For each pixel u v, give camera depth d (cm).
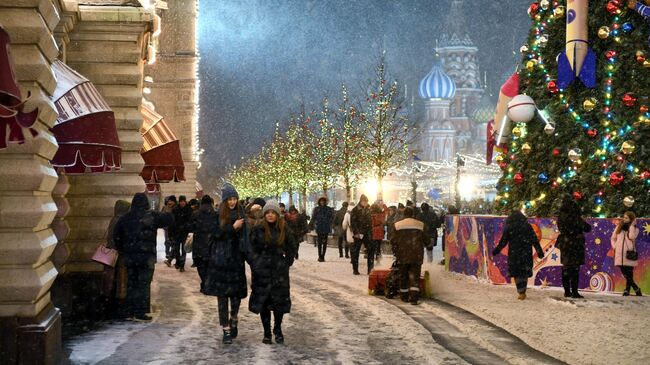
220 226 1144
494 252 1731
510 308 1562
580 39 2092
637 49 2050
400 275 1680
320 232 2977
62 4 1469
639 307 1588
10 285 891
